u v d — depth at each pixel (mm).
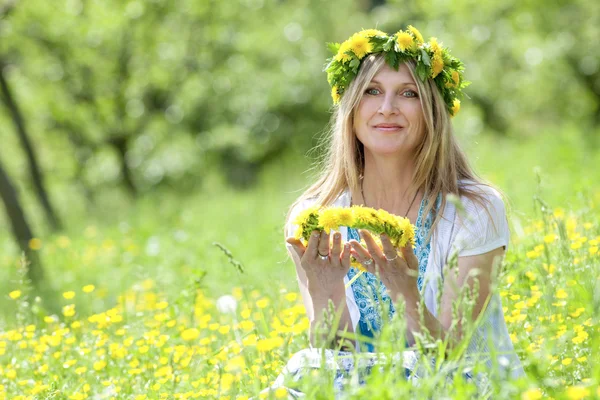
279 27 29469
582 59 24016
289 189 18328
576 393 2773
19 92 22812
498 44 24312
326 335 3592
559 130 19125
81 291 9312
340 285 3623
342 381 3334
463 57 25078
